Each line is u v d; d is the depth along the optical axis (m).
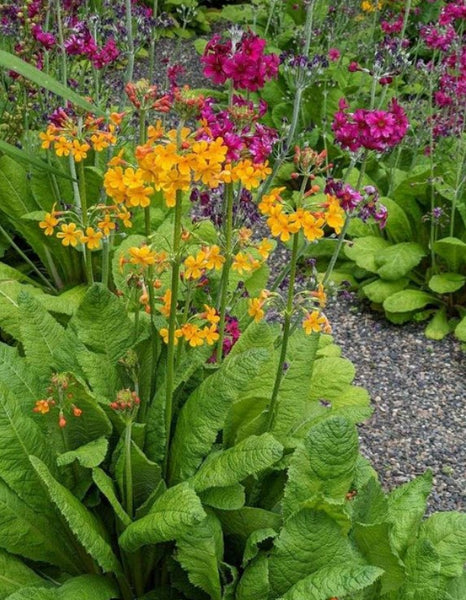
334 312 5.01
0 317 3.30
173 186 2.08
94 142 2.63
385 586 2.41
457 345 4.74
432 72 5.39
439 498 3.62
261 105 3.15
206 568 2.30
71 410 2.49
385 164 5.95
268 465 2.26
